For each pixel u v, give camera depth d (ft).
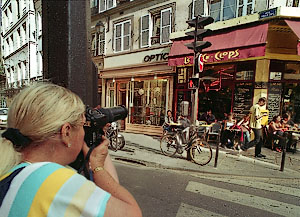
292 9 20.30
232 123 23.24
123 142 22.27
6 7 71.31
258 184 13.89
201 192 12.26
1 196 1.86
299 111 24.80
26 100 2.10
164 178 14.53
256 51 21.11
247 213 9.98
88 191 1.88
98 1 40.45
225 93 26.91
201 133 22.98
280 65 24.09
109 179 2.42
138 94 35.32
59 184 1.82
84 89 3.00
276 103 24.41
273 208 10.55
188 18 28.71
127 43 36.29
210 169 16.37
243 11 24.09
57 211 1.73
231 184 13.75
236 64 25.76
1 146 2.10
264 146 24.23
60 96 2.20
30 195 1.77
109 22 38.78
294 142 22.09
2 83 83.30
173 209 10.14
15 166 2.10
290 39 23.15
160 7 31.42
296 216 9.87
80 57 2.95
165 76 31.50
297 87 24.58
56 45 2.89
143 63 33.60
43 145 2.16
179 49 27.63
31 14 51.90
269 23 21.62
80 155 2.80
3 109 37.93
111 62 38.52
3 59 78.84
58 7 2.84
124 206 2.00
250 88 24.79
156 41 32.60
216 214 9.80
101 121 2.64
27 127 2.02
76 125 2.28
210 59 24.75
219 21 25.88
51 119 2.05
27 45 53.57
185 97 29.76
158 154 20.85
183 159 19.15
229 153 21.16
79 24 2.92
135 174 15.25
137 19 34.58
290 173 15.79
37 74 50.16
